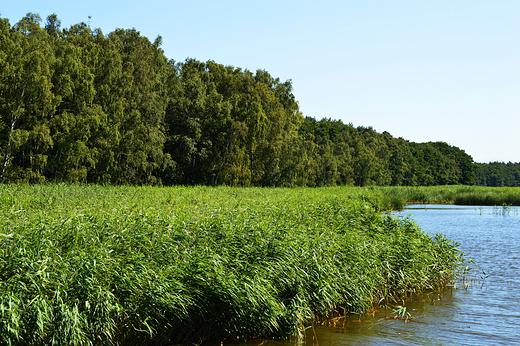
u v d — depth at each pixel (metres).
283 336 7.45
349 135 131.50
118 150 42.84
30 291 5.93
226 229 9.01
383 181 114.81
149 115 47.94
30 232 7.53
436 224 26.39
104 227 8.23
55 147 38.41
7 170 33.38
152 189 25.39
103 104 41.94
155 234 8.21
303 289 8.20
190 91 61.56
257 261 8.19
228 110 59.31
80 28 48.69
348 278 8.92
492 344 7.42
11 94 34.56
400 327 8.20
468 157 177.88
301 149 67.75
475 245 17.94
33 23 40.38
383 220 13.80
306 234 10.47
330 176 89.50
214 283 7.10
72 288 6.09
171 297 6.68
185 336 7.01
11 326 5.33
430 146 170.75
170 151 57.25
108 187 25.09
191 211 12.84
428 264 11.39
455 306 9.66
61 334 5.59
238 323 7.25
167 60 63.59
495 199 47.44
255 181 66.69
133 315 6.56
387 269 10.29
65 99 39.91
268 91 70.69
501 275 12.59
